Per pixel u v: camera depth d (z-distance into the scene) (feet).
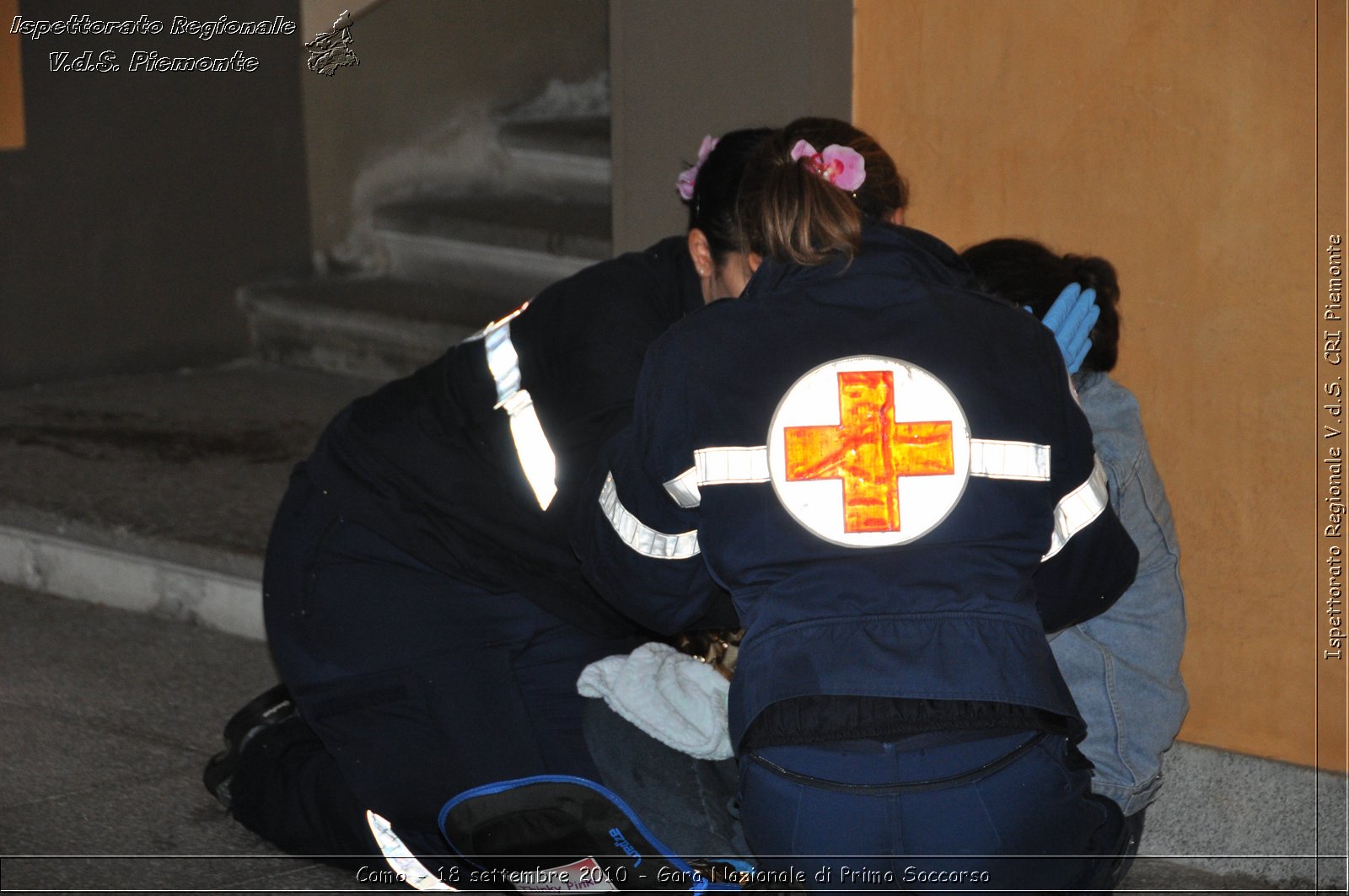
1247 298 16.61
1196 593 17.49
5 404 34.27
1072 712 11.61
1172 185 16.85
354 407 17.24
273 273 39.73
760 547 11.68
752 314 12.16
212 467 29.27
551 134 38.14
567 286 15.89
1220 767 17.56
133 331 37.19
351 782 16.20
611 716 15.29
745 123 19.22
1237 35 16.21
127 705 21.72
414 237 38.60
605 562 12.95
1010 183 17.87
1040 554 11.76
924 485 11.59
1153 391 17.37
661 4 19.75
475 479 15.93
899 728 11.35
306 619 16.53
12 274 35.09
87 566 26.03
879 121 18.66
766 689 11.44
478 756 15.75
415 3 39.22
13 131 34.68
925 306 12.04
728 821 15.03
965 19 17.85
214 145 38.11
